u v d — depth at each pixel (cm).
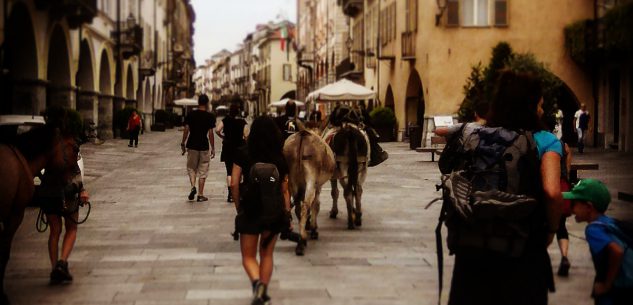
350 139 1042
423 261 827
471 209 412
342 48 5628
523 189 434
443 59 3000
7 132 691
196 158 1381
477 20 2992
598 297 477
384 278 742
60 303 642
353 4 4822
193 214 1201
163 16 6900
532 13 2978
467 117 2462
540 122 446
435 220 1141
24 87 2520
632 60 2683
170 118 6362
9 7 2191
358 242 943
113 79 3975
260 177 614
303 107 7044
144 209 1264
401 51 3503
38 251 878
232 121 1347
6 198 616
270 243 625
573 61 2989
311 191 877
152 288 697
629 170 1931
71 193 723
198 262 816
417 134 2997
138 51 4212
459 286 436
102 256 848
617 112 2886
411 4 3325
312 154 885
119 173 2009
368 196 1467
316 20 6844
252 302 587
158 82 6450
